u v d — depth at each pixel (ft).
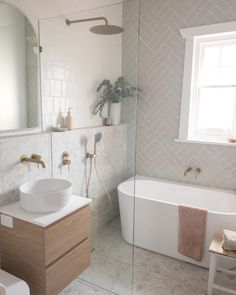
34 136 6.38
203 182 9.73
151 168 10.68
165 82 9.84
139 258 7.97
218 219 7.11
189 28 8.97
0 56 5.80
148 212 8.13
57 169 7.10
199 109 9.83
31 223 5.03
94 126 7.74
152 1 9.60
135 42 7.57
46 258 5.01
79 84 7.43
